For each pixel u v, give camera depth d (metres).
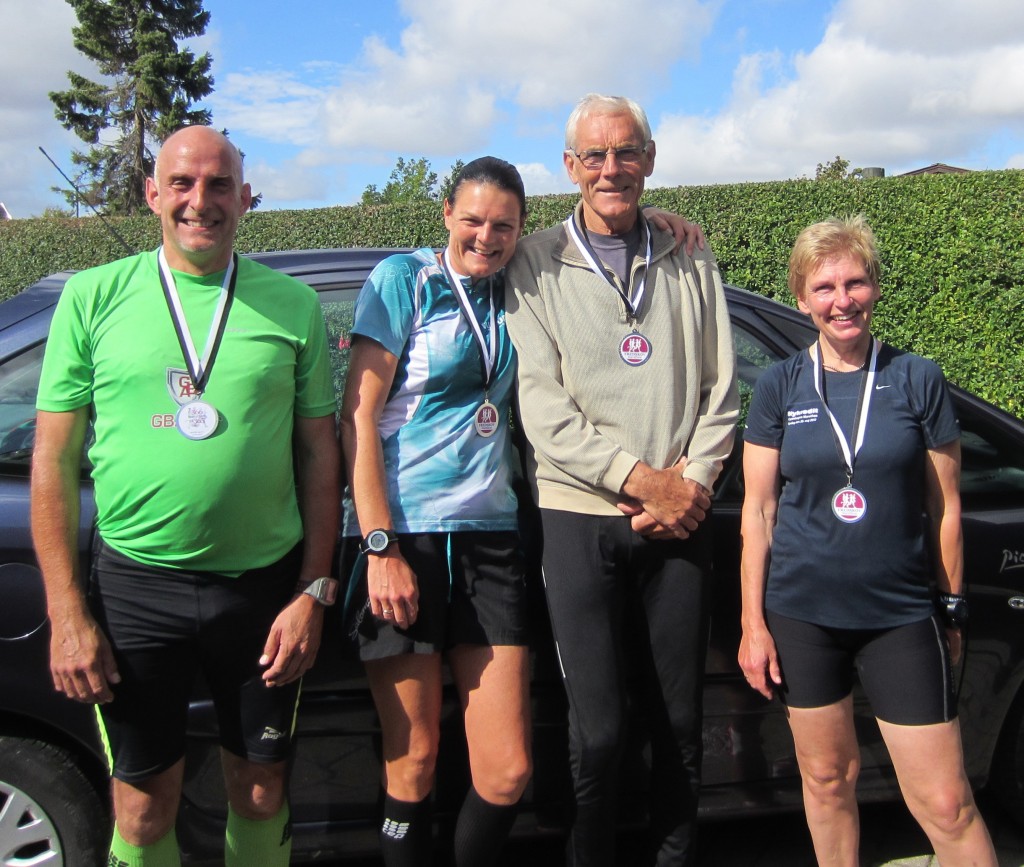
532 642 2.43
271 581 2.09
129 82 30.20
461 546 2.19
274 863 2.23
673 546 2.29
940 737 2.16
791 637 2.28
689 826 2.34
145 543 1.99
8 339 2.38
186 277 2.02
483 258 2.19
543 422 2.24
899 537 2.18
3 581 2.17
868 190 8.75
